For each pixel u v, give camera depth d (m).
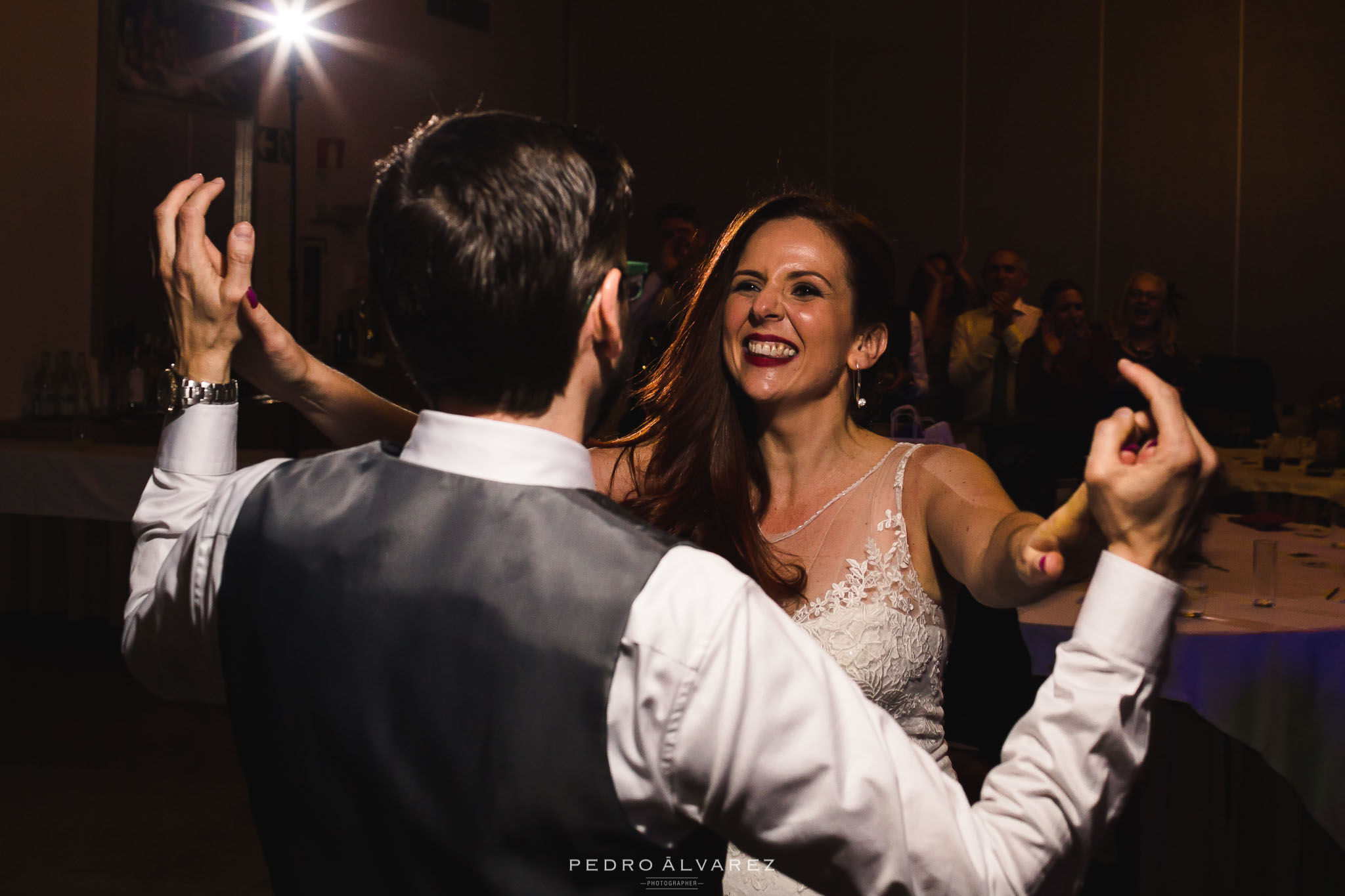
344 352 7.21
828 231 1.58
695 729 0.76
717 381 1.65
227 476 1.04
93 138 6.04
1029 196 8.70
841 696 0.80
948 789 0.80
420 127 0.91
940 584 1.55
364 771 0.83
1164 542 0.79
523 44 9.42
